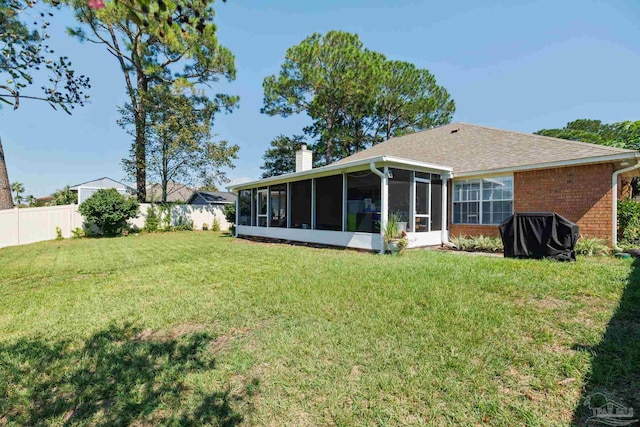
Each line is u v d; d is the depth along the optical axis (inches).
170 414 83.0
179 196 1300.4
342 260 292.5
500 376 92.4
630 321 126.0
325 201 425.7
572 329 120.7
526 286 176.7
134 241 545.0
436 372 94.9
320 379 94.7
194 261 317.7
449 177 406.6
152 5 57.4
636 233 320.5
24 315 162.6
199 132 774.5
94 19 557.6
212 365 106.7
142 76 745.6
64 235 612.7
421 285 186.9
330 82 789.9
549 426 72.1
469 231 399.5
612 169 296.0
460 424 74.4
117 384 97.3
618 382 86.8
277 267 269.1
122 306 173.2
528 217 277.1
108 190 644.7
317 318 142.7
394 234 326.6
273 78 840.9
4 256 385.1
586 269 212.8
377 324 132.0
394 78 847.1
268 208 545.6
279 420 78.8
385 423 75.9
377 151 618.2
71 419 83.0
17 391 95.7
